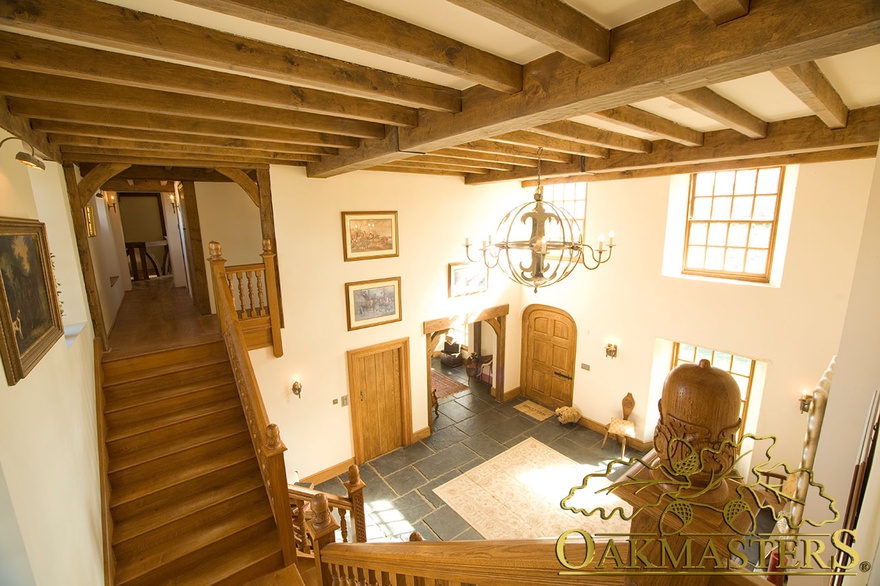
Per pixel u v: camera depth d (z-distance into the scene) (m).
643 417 6.75
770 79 2.42
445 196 6.98
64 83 2.28
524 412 8.19
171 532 3.57
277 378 5.61
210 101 2.66
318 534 2.29
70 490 2.49
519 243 3.60
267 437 3.52
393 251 6.44
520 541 0.99
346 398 6.31
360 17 1.62
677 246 6.21
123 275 8.34
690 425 0.70
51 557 2.01
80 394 3.17
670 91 1.86
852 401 2.14
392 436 6.97
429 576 1.30
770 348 5.25
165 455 3.89
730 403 0.68
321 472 6.20
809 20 1.34
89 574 2.63
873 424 1.83
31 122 2.90
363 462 6.63
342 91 2.28
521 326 8.62
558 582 0.89
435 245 6.98
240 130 3.29
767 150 3.56
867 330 2.07
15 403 1.84
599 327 7.20
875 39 1.34
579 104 2.06
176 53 1.76
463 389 9.30
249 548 3.65
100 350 4.35
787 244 4.99
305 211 5.50
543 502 5.70
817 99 2.31
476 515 5.48
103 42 1.63
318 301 5.81
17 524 1.69
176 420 4.13
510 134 3.72
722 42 1.54
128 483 3.75
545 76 2.15
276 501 3.55
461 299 7.50
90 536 2.81
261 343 5.39
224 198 6.29
